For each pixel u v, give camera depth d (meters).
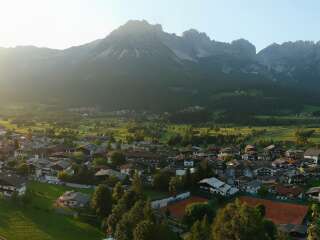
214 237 105.94
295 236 138.50
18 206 156.25
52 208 156.25
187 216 143.50
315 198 187.50
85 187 192.62
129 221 120.88
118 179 195.25
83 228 140.88
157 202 168.25
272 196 192.38
